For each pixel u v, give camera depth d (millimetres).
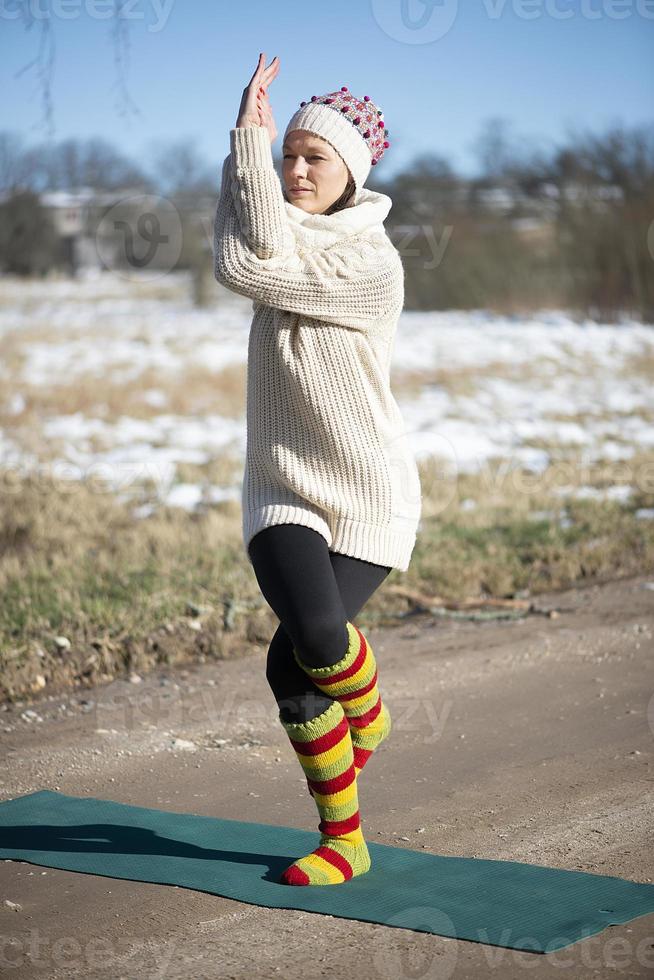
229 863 3781
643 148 29531
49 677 5941
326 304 3430
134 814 4273
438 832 4074
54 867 3771
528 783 4566
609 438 14688
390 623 7207
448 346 23938
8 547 8375
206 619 6762
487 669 6203
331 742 3506
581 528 9359
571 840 3969
